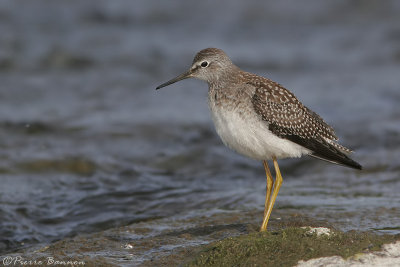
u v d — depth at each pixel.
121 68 23.33
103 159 15.33
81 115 18.48
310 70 23.97
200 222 10.78
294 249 8.06
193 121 18.19
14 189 13.28
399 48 25.67
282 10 30.27
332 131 10.80
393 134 16.81
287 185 13.42
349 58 25.16
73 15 28.77
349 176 13.97
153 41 26.48
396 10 29.48
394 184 13.05
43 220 11.92
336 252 7.93
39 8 29.08
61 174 14.50
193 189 13.65
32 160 15.00
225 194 12.94
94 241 9.98
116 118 18.33
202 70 10.88
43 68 22.86
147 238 10.00
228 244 8.47
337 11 29.95
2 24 26.78
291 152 10.10
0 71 22.36
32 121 17.62
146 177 14.48
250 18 29.81
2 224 11.56
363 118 18.36
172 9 30.12
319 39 27.34
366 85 21.80
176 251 9.05
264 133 9.84
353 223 10.16
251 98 9.88
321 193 12.50
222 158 15.84
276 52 25.80
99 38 26.28
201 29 28.42
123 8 29.88
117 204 12.70
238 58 24.97
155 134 17.19
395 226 9.93
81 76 22.34
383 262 7.60
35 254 9.34
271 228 10.06
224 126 10.05
